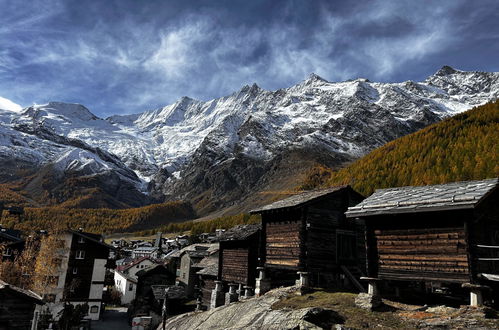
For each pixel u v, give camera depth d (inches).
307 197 1117.7
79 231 2468.0
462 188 714.2
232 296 1374.3
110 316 2455.7
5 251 2174.0
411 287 941.8
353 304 797.2
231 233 1507.1
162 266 2657.5
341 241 1111.6
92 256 2325.3
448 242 669.3
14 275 1948.8
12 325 893.8
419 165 5826.8
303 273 1000.9
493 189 653.3
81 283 2257.6
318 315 733.9
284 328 742.5
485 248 685.9
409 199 744.3
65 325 1670.8
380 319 693.9
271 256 1162.6
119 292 3102.9
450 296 843.4
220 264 1536.7
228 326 970.7
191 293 2370.8
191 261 2423.7
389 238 760.3
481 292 627.8
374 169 6771.7
